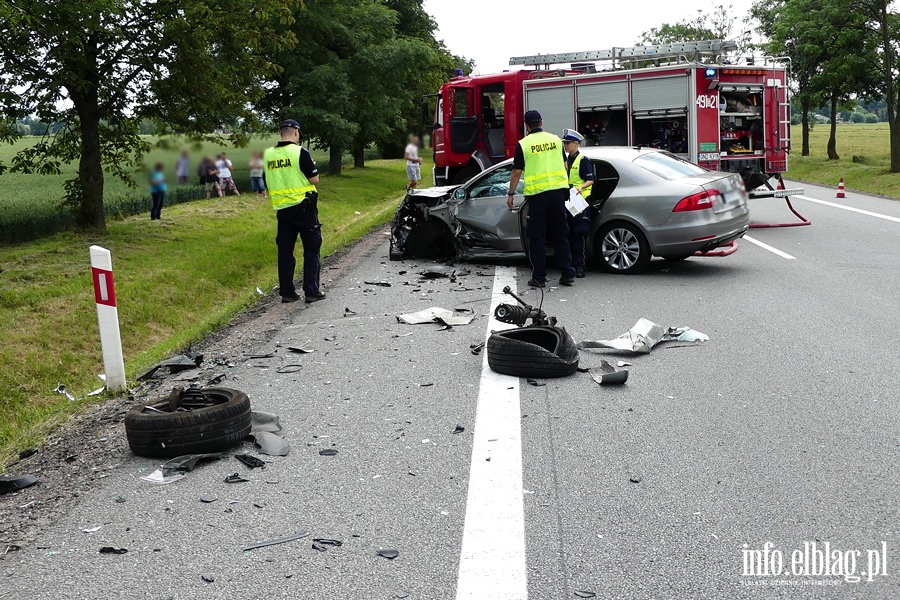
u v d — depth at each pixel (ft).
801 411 17.99
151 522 13.57
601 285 34.55
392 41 121.70
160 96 58.23
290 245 33.86
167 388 22.02
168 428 16.34
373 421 18.26
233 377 22.58
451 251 42.91
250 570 11.81
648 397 19.35
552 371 21.03
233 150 47.39
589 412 18.35
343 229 66.54
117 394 21.88
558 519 13.10
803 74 128.16
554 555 11.94
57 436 18.54
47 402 32.91
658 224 36.17
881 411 17.81
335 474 15.33
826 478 14.39
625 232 36.86
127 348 38.68
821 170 118.11
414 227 43.01
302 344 26.09
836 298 30.32
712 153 50.93
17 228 61.98
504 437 16.92
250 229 66.44
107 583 11.58
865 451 15.58
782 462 15.16
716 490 14.01
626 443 16.38
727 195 36.83
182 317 43.60
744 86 51.65
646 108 52.65
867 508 13.19
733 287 33.27
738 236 37.50
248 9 58.85
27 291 41.06
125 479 15.57
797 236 49.49
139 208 76.79
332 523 13.25
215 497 14.49
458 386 20.68
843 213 63.36
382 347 25.13
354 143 137.28
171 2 54.29
